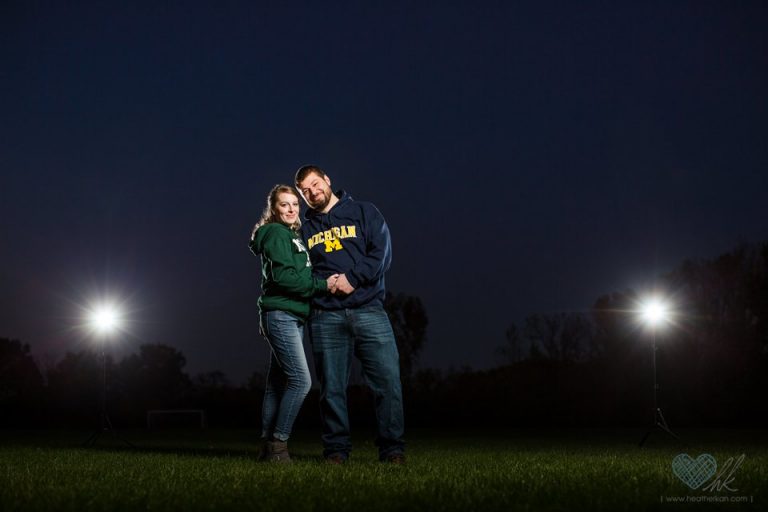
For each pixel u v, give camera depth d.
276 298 5.00
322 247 5.30
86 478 4.00
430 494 3.24
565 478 3.90
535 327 24.70
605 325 23.81
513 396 20.17
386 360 5.12
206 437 12.93
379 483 3.65
